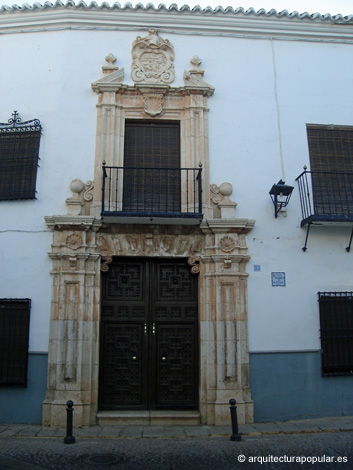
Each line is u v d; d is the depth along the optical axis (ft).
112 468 16.97
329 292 25.54
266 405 24.04
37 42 27.76
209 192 26.23
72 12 27.73
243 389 23.95
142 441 20.62
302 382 24.52
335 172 26.71
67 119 26.66
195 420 23.68
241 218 25.93
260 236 25.90
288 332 24.95
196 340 25.39
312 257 25.99
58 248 24.81
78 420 22.67
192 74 27.63
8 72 27.37
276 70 28.30
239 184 26.58
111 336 25.20
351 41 29.27
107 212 24.02
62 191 25.79
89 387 23.40
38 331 24.08
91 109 26.89
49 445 19.86
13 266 24.80
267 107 27.73
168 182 26.86
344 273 26.03
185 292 25.89
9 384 23.52
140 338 25.30
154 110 27.09
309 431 21.86
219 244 25.26
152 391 24.77
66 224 24.56
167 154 27.30
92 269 24.72
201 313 25.03
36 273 24.67
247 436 21.38
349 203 27.37
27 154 26.27
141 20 28.02
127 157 27.09
